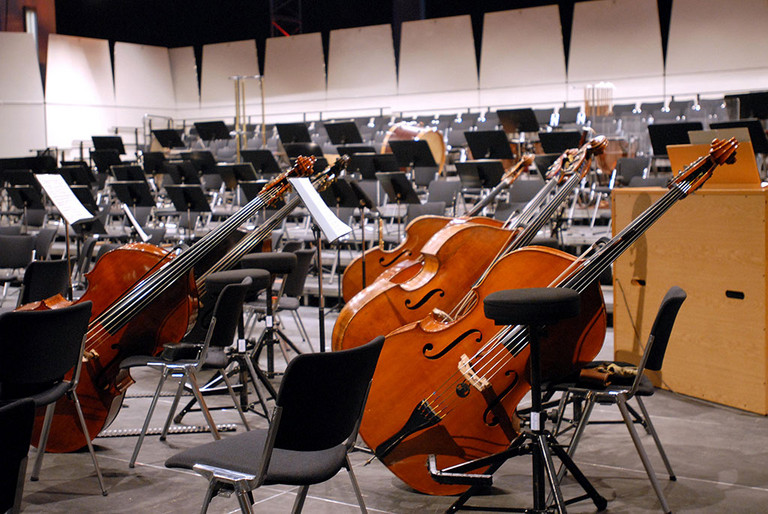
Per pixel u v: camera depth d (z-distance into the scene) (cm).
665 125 740
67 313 297
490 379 299
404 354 305
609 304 629
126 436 401
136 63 1515
